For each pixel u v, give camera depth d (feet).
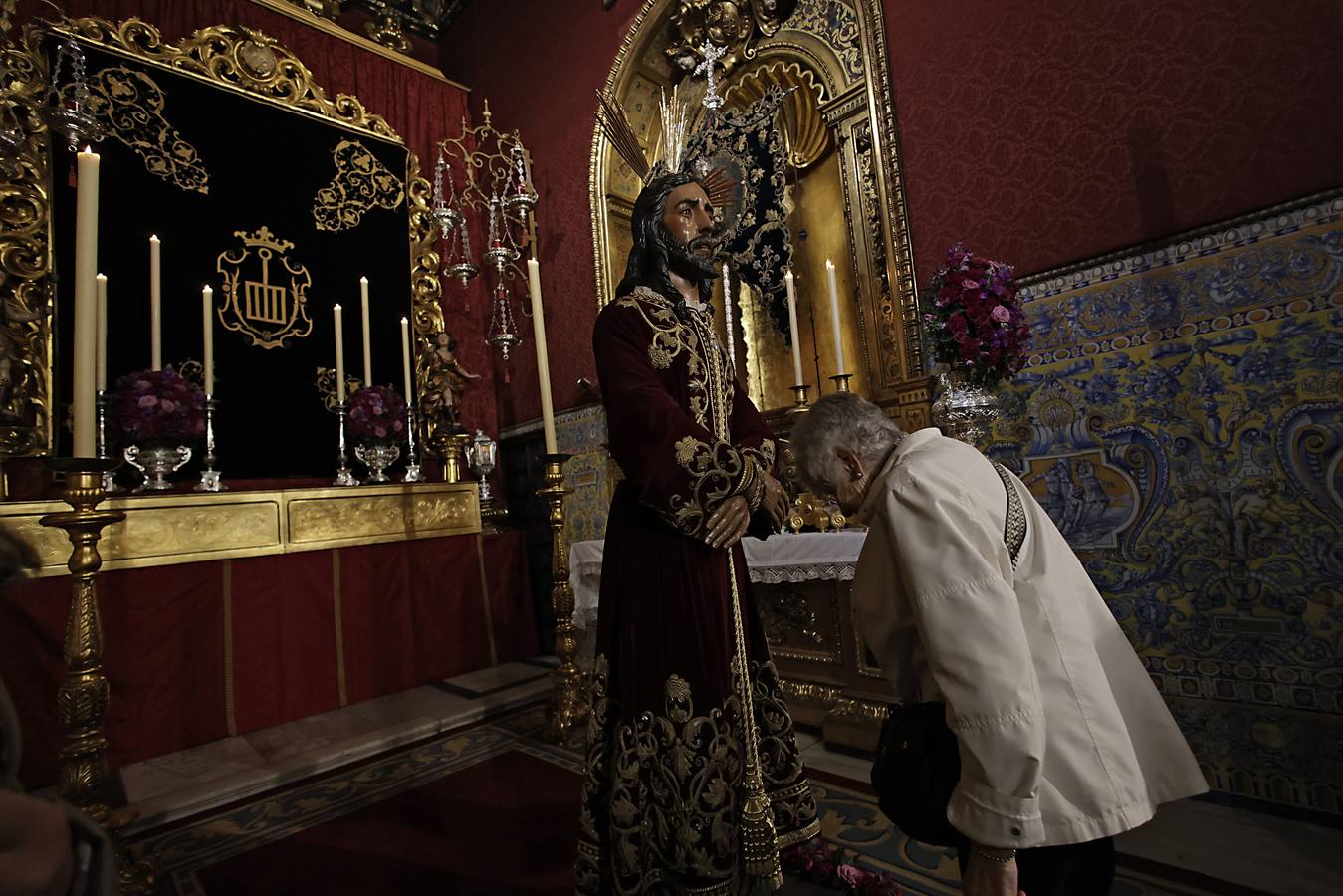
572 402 14.84
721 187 5.60
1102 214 7.14
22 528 8.56
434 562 12.80
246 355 13.10
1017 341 6.96
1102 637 3.72
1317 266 5.76
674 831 3.87
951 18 8.63
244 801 7.59
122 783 8.29
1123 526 6.86
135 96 12.33
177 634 9.60
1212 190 6.39
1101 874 3.37
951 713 2.84
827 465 3.83
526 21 16.35
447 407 15.24
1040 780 3.04
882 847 5.68
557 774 7.89
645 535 4.31
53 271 11.10
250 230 13.47
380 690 11.63
